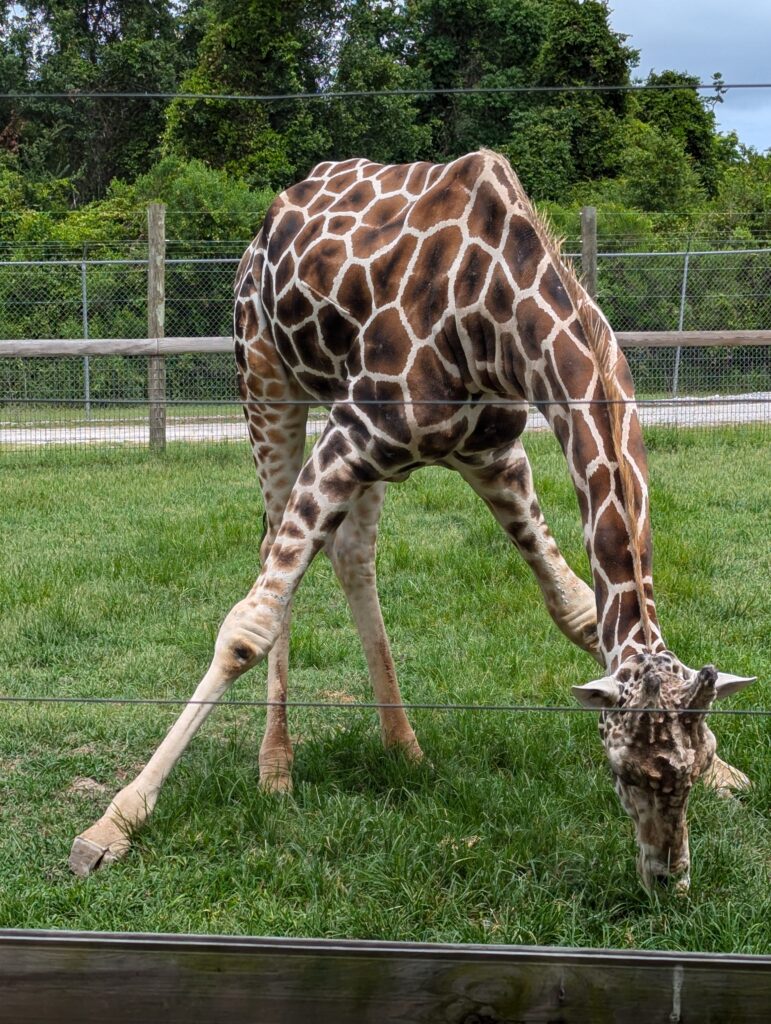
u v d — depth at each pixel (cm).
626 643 320
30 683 529
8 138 2855
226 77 2236
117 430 1376
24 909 329
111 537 783
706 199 2227
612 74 2448
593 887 335
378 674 439
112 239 2016
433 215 375
